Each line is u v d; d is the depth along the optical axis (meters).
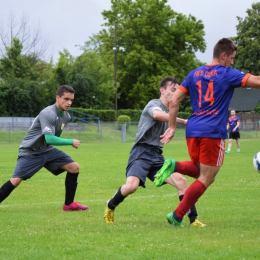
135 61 159.50
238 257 11.89
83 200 24.19
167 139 15.45
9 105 118.94
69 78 136.50
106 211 17.02
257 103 171.00
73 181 20.56
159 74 160.25
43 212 20.11
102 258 11.80
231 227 16.19
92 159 51.91
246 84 14.54
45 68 145.88
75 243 13.42
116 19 167.75
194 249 12.73
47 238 14.10
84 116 121.12
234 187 28.67
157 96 160.12
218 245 13.16
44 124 19.41
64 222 17.12
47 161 20.44
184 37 165.25
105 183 31.12
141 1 164.50
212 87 14.81
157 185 15.29
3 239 13.99
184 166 15.34
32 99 122.06
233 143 94.12
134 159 17.06
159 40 160.12
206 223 17.06
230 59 15.17
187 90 15.37
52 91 127.00
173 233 14.87
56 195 26.11
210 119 14.87
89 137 101.31
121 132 104.50
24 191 27.64
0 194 20.02
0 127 100.12
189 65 168.00
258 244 13.30
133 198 24.23
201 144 14.98
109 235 14.52
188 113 138.88
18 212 20.09
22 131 98.44
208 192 26.34
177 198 24.31
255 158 15.38
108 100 149.62
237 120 62.41
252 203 22.41
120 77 162.50
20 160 20.20
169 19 166.50
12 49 130.25
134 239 13.91
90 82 137.12
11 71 125.19
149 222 17.25
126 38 165.38
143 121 17.16
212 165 15.05
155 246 13.02
